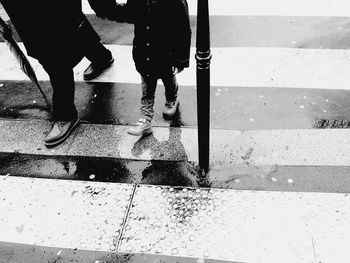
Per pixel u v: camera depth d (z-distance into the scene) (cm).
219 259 267
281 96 376
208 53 236
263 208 292
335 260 261
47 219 301
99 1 266
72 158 344
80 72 426
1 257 282
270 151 330
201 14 216
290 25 453
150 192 310
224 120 359
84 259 276
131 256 274
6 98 408
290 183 306
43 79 426
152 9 257
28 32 293
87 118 376
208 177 315
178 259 270
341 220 281
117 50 447
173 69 325
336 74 393
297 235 275
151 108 334
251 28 455
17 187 326
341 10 466
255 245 272
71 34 312
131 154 340
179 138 347
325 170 313
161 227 288
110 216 298
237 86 389
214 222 287
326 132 341
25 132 372
